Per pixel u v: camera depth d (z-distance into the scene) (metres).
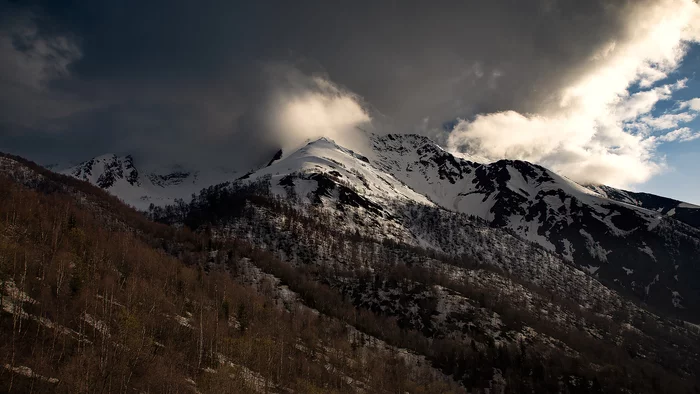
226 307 132.00
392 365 151.50
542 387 157.50
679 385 176.00
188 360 101.31
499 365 166.38
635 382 169.38
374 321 197.62
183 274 159.12
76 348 84.88
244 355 111.00
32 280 99.44
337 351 140.62
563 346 194.38
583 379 162.38
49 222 151.00
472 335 192.62
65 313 93.19
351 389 118.94
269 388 103.94
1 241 103.38
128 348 88.75
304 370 119.62
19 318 84.69
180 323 117.06
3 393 67.81
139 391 82.12
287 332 141.62
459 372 162.75
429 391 137.75
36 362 76.38
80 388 72.44
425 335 197.62
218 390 89.31
